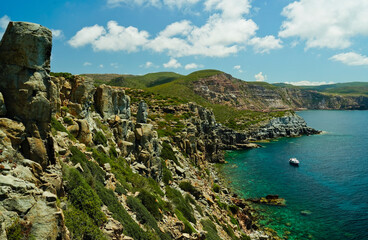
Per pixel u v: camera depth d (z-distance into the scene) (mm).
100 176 21750
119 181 25141
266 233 49344
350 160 111438
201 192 45719
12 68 13000
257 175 89812
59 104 27703
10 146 11969
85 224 13898
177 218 27406
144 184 29156
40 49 13586
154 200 25812
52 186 12992
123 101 45469
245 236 42125
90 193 16500
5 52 13086
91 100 35844
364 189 73562
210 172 86312
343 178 85125
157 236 20312
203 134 107625
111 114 41469
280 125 196000
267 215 57750
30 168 12484
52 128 21734
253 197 68625
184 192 41656
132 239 16625
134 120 71938
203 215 37219
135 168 34688
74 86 33969
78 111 31922
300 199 66938
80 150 23234
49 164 14656
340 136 188625
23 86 13039
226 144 146750
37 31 13438
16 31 13039
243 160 115250
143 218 21344
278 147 148000
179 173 49531
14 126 12438
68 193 15391
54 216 11070
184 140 74625
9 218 9562
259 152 134500
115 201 19562
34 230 10164
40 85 13648
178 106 108812
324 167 100438
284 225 52906
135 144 38594
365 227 51562
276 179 84875
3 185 10156
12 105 13023
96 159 25312
